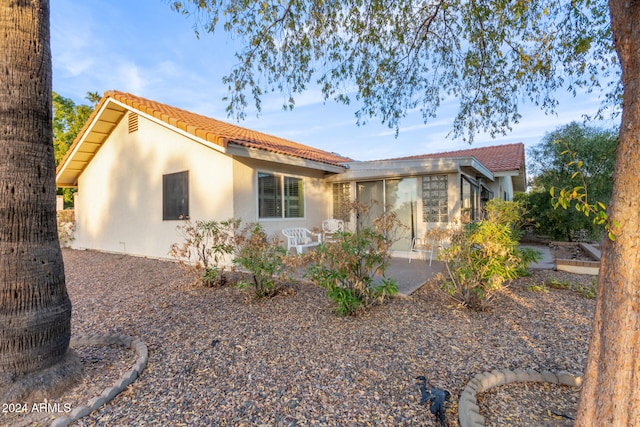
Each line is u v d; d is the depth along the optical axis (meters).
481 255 4.70
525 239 14.26
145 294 5.88
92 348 3.67
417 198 9.30
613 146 11.70
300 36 5.06
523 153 12.89
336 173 10.30
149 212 9.55
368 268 4.62
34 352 2.75
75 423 2.39
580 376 2.78
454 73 5.89
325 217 10.81
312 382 2.89
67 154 11.10
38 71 2.84
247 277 6.78
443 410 2.46
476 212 11.05
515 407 2.48
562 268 7.37
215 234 6.55
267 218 8.58
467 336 3.80
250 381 2.94
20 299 2.70
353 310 4.57
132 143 9.93
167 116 7.80
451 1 4.98
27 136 2.75
